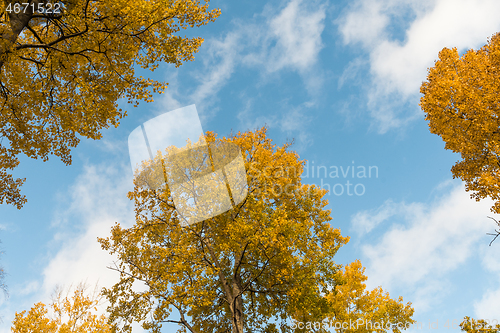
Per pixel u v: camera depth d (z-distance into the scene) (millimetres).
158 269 8781
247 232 7730
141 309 8648
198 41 6844
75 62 6320
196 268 8375
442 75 11195
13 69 5512
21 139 6758
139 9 5691
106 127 6918
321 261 10977
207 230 8617
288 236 8859
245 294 10758
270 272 9203
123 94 6676
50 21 6113
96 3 5801
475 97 9820
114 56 6219
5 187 7043
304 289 9180
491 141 9812
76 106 6641
